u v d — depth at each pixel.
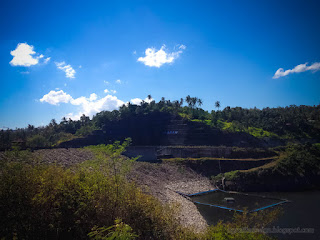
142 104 161.75
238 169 80.00
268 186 67.44
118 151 20.39
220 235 18.92
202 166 81.44
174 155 94.50
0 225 12.97
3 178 14.55
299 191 66.12
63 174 17.64
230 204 52.53
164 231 19.47
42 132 132.38
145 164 72.38
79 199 15.85
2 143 75.00
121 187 19.80
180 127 128.75
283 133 134.50
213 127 125.38
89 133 129.12
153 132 139.00
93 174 19.22
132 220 18.17
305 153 81.56
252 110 173.12
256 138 121.44
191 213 43.78
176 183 66.81
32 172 16.39
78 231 15.23
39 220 14.46
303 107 183.88
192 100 160.25
